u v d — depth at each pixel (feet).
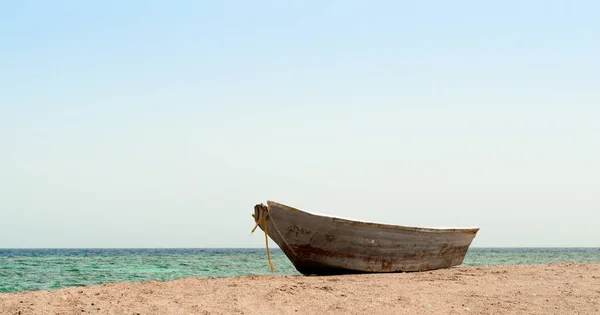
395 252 48.55
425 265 51.42
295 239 45.52
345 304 29.43
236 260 156.04
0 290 61.31
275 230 45.80
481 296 32.42
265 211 45.80
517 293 33.50
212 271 96.43
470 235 56.13
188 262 139.13
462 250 55.98
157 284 35.14
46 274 87.76
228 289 32.94
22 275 85.30
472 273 44.75
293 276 43.24
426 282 38.14
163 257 191.72
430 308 29.01
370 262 47.57
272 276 42.93
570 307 29.45
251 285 34.83
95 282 71.51
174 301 29.09
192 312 26.76
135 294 31.09
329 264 46.57
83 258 179.01
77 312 26.30
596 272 45.19
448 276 42.11
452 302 30.63
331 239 45.44
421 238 49.93
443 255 52.95
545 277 41.42
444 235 52.06
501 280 39.47
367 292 33.01
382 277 41.52
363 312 27.71
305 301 29.96
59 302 28.45
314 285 35.58
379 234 47.06
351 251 46.42
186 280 37.60
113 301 28.94
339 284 36.50
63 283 70.08
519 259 172.04
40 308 26.94
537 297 32.22
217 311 27.07
